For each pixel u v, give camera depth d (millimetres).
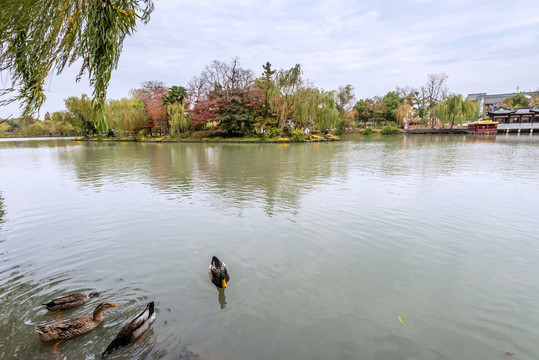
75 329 4395
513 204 11375
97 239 8078
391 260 6871
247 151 36125
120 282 5859
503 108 68938
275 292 5578
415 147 38844
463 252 7309
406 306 5199
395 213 10289
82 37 5242
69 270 6324
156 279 5980
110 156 31172
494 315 4977
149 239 8055
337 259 6902
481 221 9477
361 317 4898
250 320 4797
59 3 4953
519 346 4285
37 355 4043
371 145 44094
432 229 8812
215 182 15992
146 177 17750
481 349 4230
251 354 4098
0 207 11383
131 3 5699
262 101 60344
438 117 74062
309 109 57188
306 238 8117
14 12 4887
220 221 9516
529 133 67438
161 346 4211
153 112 64125
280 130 57250
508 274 6289
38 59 5176
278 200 12078
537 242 7887
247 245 7656
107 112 64312
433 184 15141
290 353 4125
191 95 71500
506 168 19938
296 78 52469
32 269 6371
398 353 4148
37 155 32812
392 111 96500
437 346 4285
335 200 12039
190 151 36969
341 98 90250
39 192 13906
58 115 71875
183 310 5012
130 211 10688
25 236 8336
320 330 4590
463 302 5332
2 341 4285
